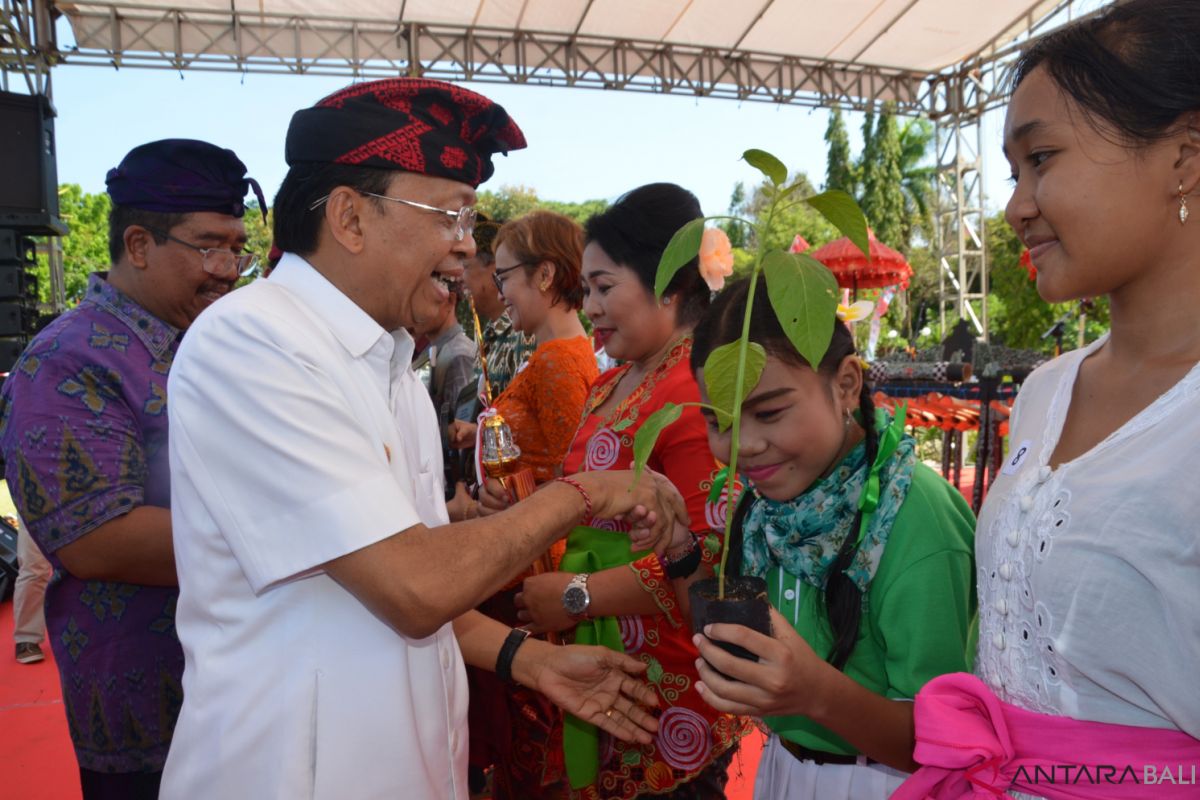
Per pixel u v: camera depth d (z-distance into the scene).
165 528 1.60
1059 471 0.96
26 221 7.95
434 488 1.50
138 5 9.45
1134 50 0.85
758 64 12.13
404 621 1.11
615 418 1.84
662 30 11.15
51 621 1.73
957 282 13.72
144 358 1.75
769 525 1.29
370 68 10.61
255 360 1.12
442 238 1.30
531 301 2.53
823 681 1.04
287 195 1.29
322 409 1.12
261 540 1.10
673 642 1.70
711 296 1.91
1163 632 0.86
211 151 1.79
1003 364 5.74
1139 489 0.86
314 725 1.17
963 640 1.15
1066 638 0.91
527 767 2.13
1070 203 0.88
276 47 10.20
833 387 1.20
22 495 1.60
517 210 26.58
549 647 1.59
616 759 1.75
